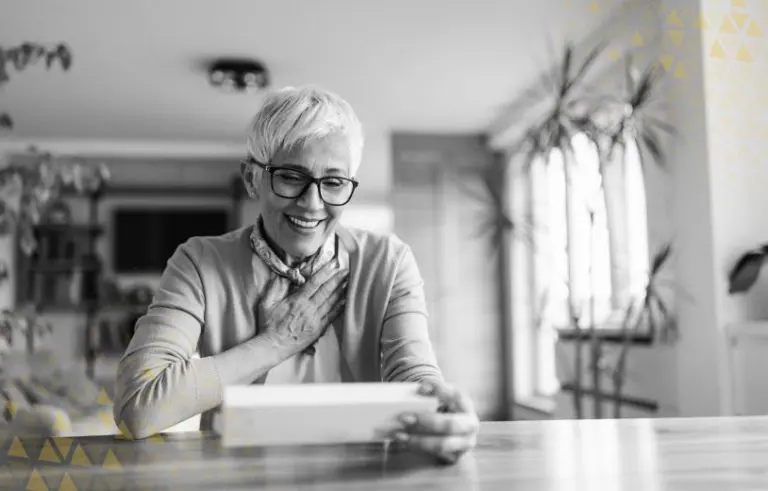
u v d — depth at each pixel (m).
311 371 1.14
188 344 1.03
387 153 6.17
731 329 2.23
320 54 3.83
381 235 1.25
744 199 2.32
